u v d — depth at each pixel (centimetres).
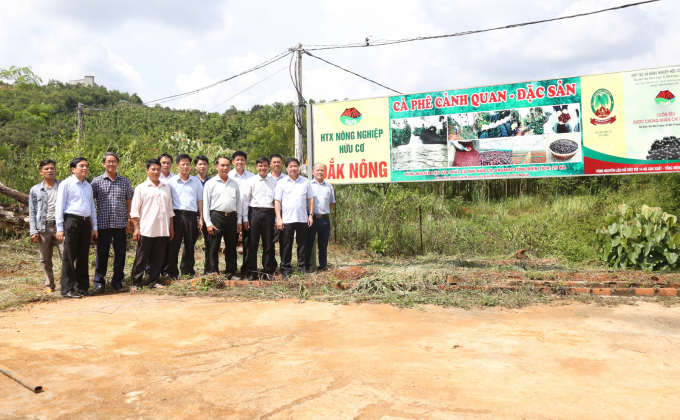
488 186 1466
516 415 247
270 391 283
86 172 628
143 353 364
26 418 248
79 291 624
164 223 663
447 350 368
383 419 243
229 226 691
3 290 628
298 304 559
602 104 679
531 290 589
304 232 718
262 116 4109
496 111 726
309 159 818
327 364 334
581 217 1048
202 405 263
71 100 6575
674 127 650
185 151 1534
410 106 766
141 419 246
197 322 472
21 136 1806
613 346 374
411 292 593
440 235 967
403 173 773
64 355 356
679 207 953
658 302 532
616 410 253
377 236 1000
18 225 925
